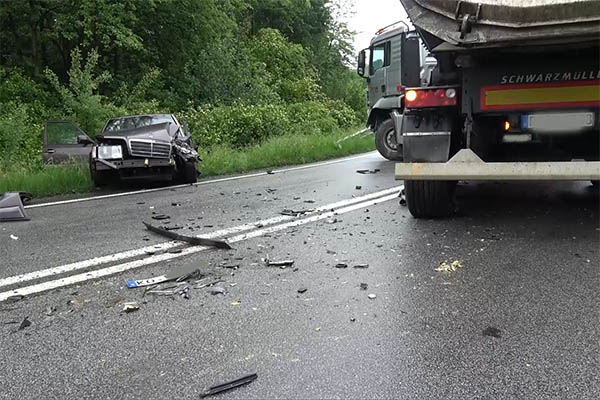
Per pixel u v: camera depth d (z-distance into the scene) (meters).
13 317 3.62
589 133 5.52
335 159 14.30
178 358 2.98
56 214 7.29
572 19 4.70
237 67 23.80
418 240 5.29
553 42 4.84
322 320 3.43
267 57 30.69
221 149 14.12
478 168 5.58
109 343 3.19
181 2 22.62
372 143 17.53
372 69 13.34
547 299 3.68
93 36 19.95
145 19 22.00
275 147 14.04
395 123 12.11
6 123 14.60
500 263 4.48
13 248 5.40
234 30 28.78
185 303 3.78
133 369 2.88
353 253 4.90
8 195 7.31
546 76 5.34
